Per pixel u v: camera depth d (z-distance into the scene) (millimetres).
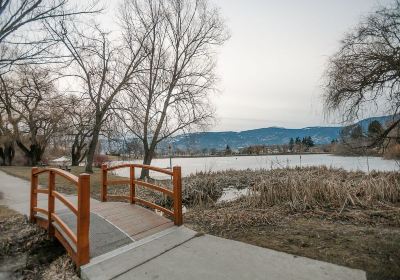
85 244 4320
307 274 3852
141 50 17703
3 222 6289
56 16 8117
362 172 15070
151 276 3920
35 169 6254
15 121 24766
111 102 16688
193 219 6695
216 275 3889
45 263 5004
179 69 18703
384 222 6484
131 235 5262
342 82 12047
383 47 11500
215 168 26906
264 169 20672
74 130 18016
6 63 7957
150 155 17578
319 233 5605
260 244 5008
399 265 4082
